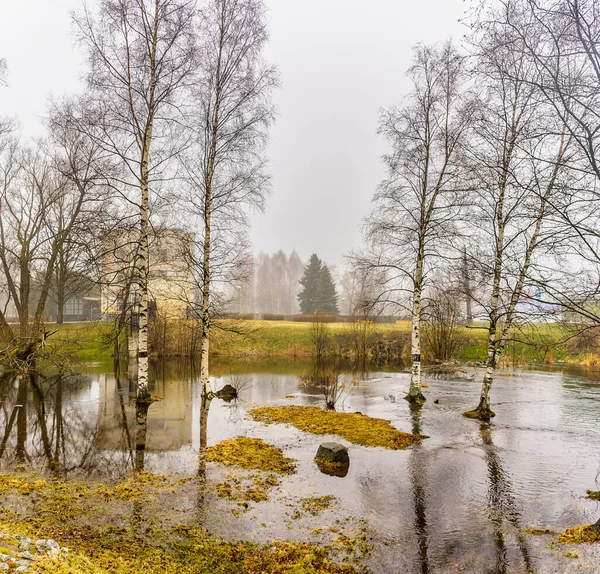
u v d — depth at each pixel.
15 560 4.59
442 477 9.77
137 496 8.32
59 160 24.09
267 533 7.11
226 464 10.23
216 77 16.64
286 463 10.50
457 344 32.47
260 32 16.53
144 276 16.78
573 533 7.25
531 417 15.68
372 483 9.38
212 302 18.36
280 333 41.94
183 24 15.38
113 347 33.03
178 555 6.31
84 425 13.85
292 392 21.17
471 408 17.22
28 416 15.03
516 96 13.20
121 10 15.01
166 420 14.61
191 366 30.34
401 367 31.52
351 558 6.46
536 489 9.16
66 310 52.91
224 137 16.81
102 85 15.04
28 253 28.70
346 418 15.16
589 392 20.92
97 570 5.18
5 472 9.43
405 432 13.48
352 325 38.28
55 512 7.39
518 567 6.32
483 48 7.47
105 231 15.43
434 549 6.78
